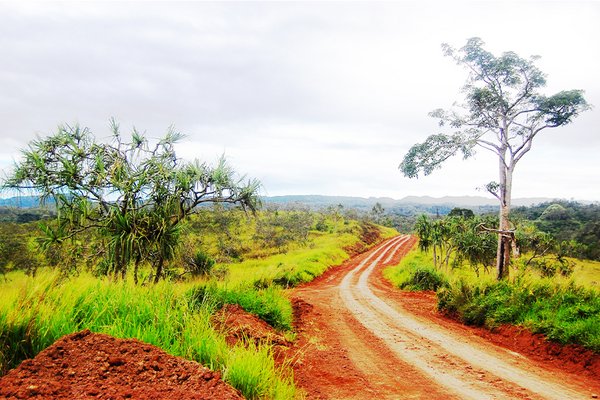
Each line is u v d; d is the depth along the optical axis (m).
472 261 27.39
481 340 9.15
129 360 3.69
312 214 87.31
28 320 3.98
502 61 17.16
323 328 10.00
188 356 4.60
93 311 5.05
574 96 16.03
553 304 9.06
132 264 10.21
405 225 138.62
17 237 21.52
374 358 7.42
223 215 29.17
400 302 15.85
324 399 5.11
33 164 9.85
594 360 6.75
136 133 11.20
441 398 5.34
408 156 19.42
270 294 10.12
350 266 42.53
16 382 3.07
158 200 10.80
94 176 10.43
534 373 6.63
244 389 4.14
